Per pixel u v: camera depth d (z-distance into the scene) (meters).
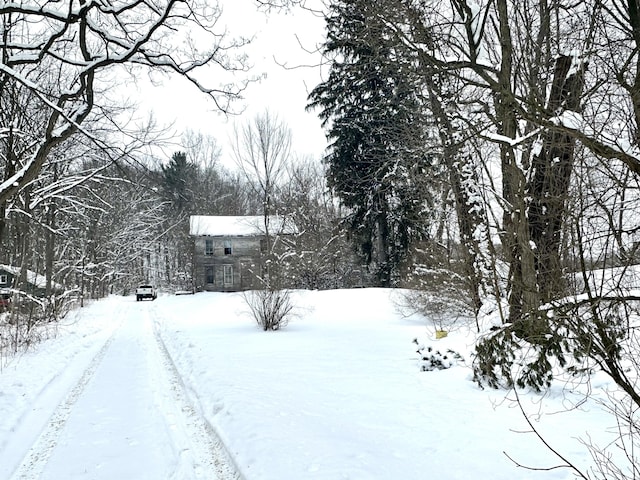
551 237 4.19
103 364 11.65
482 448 4.99
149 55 9.20
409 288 17.61
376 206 24.83
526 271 5.59
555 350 6.55
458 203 10.16
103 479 4.79
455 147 5.73
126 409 7.31
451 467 4.56
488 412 6.20
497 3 5.08
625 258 2.91
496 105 5.05
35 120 14.37
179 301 36.41
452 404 6.62
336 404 6.81
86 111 9.01
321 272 34.16
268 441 5.29
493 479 4.29
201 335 16.08
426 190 10.19
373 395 7.26
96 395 8.29
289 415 6.28
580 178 3.13
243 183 62.22
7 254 23.39
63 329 19.14
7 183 8.53
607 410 5.75
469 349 9.58
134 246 53.44
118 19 9.09
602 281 2.90
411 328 16.19
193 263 49.28
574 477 4.24
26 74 12.99
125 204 40.56
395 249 25.53
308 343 13.25
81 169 17.17
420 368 9.08
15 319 17.70
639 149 2.86
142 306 37.66
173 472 4.90
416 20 5.33
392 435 5.48
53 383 9.46
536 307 3.98
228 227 51.59
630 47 3.38
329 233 35.38
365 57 6.11
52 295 21.75
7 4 7.86
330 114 23.50
